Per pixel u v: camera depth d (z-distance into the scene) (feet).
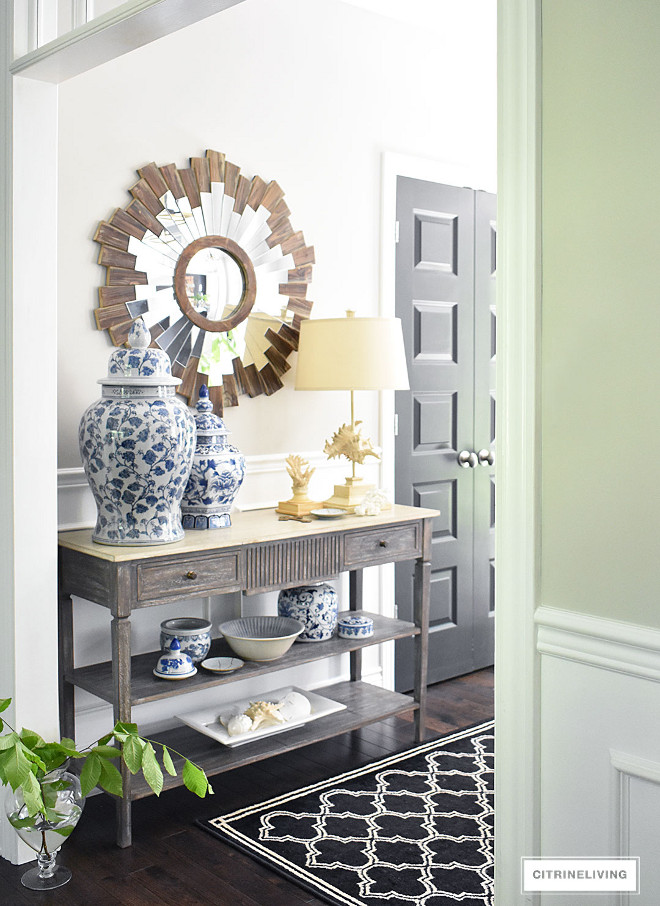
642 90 4.24
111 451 8.72
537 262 4.61
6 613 8.53
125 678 8.52
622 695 4.43
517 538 4.77
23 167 8.24
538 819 4.76
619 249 4.34
